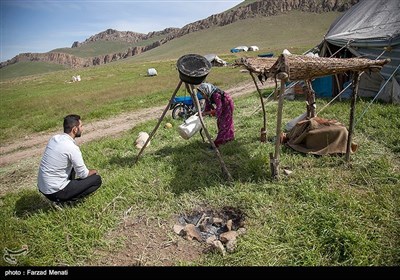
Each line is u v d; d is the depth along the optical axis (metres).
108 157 7.41
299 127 6.85
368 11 13.75
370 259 3.52
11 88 42.00
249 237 3.99
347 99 11.60
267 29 137.50
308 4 152.12
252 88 20.25
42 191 4.80
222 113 6.78
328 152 6.27
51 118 14.90
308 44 79.69
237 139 7.72
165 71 44.16
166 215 4.72
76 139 10.73
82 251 3.99
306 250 3.70
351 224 4.05
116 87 27.08
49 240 4.14
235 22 173.75
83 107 17.50
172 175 5.93
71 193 4.86
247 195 4.96
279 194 4.95
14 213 5.07
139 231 4.42
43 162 4.74
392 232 3.89
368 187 5.04
